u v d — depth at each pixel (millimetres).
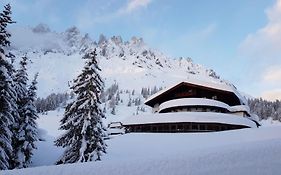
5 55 24047
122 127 65125
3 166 22750
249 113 67000
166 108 61250
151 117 58062
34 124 34125
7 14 25016
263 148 11727
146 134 46844
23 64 34844
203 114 54625
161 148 37562
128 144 40750
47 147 47469
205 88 61062
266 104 174750
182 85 62781
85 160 25734
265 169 9742
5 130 23578
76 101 27422
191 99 58969
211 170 10016
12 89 24422
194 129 54156
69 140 27000
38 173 10625
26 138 32875
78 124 26719
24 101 33781
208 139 38812
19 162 31266
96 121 27109
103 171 10516
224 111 61375
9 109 23750
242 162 10469
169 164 10781
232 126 54438
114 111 186375
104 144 27453
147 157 12445
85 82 27984
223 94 62125
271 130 37281
